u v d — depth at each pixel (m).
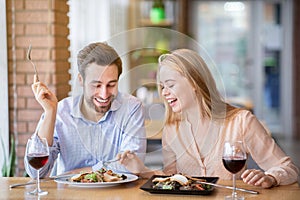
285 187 2.56
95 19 6.62
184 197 2.36
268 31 10.22
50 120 2.73
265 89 10.32
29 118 4.43
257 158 2.80
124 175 2.67
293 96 10.25
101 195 2.41
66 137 2.82
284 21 10.19
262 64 10.26
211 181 2.59
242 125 2.79
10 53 4.41
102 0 6.89
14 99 4.42
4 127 4.40
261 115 10.32
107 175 2.61
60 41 4.52
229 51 10.31
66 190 2.51
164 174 2.79
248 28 10.24
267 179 2.53
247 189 2.52
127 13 8.77
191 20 10.24
